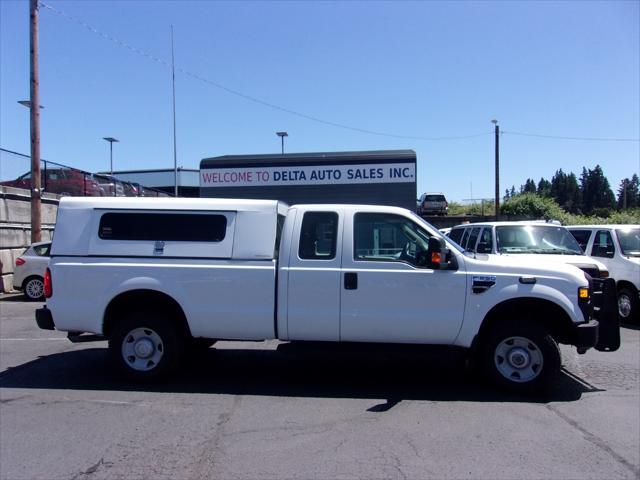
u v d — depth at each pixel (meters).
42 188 18.12
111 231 6.29
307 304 6.00
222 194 17.52
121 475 3.97
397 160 16.97
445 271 5.93
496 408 5.53
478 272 5.90
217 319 6.12
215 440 4.63
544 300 5.89
